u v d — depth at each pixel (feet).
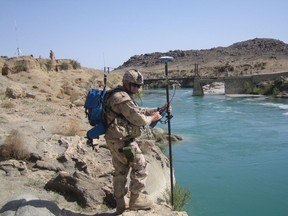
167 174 41.27
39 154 32.30
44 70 151.94
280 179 54.44
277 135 87.51
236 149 74.02
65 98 99.71
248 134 89.66
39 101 81.87
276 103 160.04
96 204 23.93
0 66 130.21
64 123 50.01
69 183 25.43
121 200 19.44
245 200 46.34
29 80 123.44
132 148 18.04
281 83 197.88
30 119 57.93
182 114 134.51
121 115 18.03
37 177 28.43
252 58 632.38
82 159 31.45
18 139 32.58
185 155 69.31
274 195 47.85
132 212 18.69
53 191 25.61
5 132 42.11
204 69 474.49
